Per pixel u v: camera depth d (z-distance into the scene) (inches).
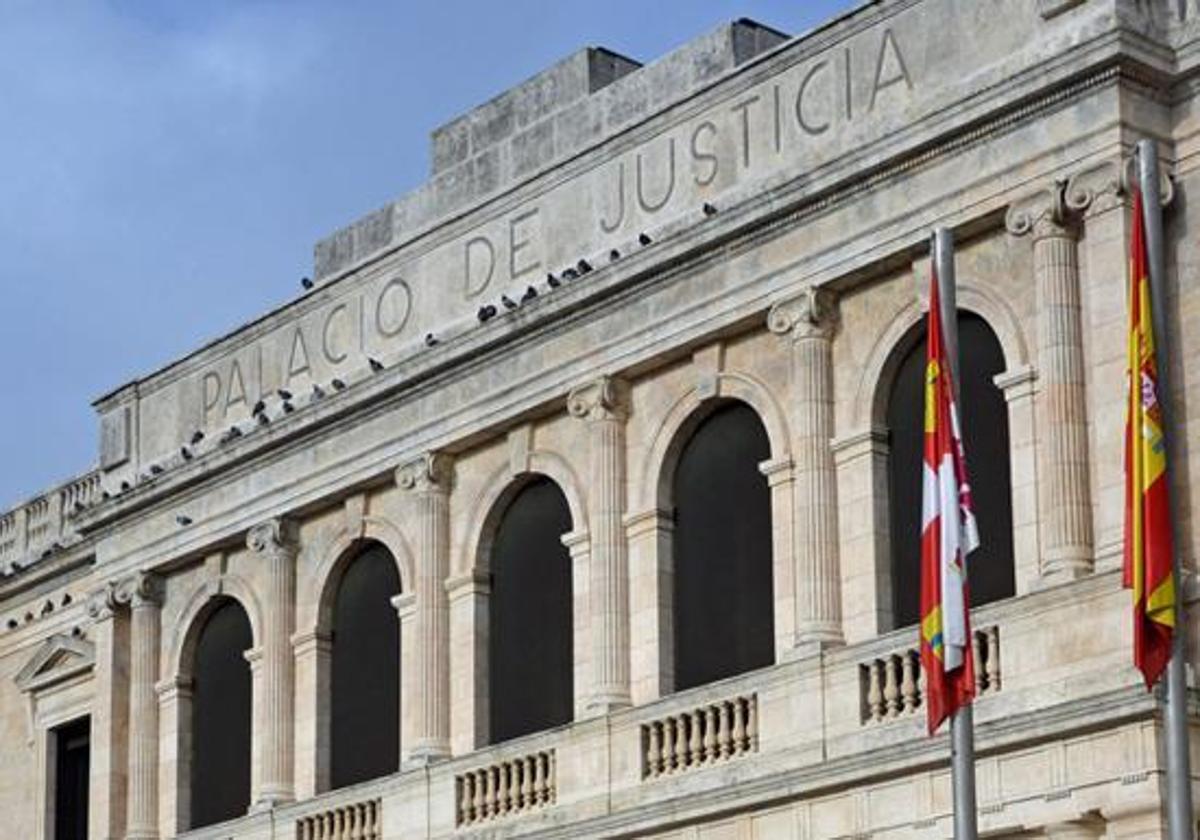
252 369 2258.9
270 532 2190.0
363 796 2059.5
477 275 2063.2
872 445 1782.7
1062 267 1673.2
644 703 1876.2
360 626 2142.0
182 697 2282.2
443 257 2094.0
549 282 1973.4
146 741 2294.5
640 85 2044.8
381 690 2111.2
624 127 1956.2
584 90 2112.5
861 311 1801.2
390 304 2134.6
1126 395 1615.4
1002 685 1651.1
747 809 1771.7
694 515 1904.5
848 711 1736.0
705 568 1889.8
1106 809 1573.6
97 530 2379.4
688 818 1802.4
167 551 2293.3
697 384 1889.8
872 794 1701.5
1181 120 1670.8
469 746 2010.3
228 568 2253.9
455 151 2231.8
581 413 1952.5
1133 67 1653.5
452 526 2063.2
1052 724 1598.2
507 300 2012.8
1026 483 1684.3
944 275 1470.2
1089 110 1665.8
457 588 2046.0
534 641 1999.3
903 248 1754.4
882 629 1756.9
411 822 2015.3
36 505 2628.0
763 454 1861.5
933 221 1738.4
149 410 2373.3
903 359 1787.6
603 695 1899.6
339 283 2178.9
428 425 2065.7
